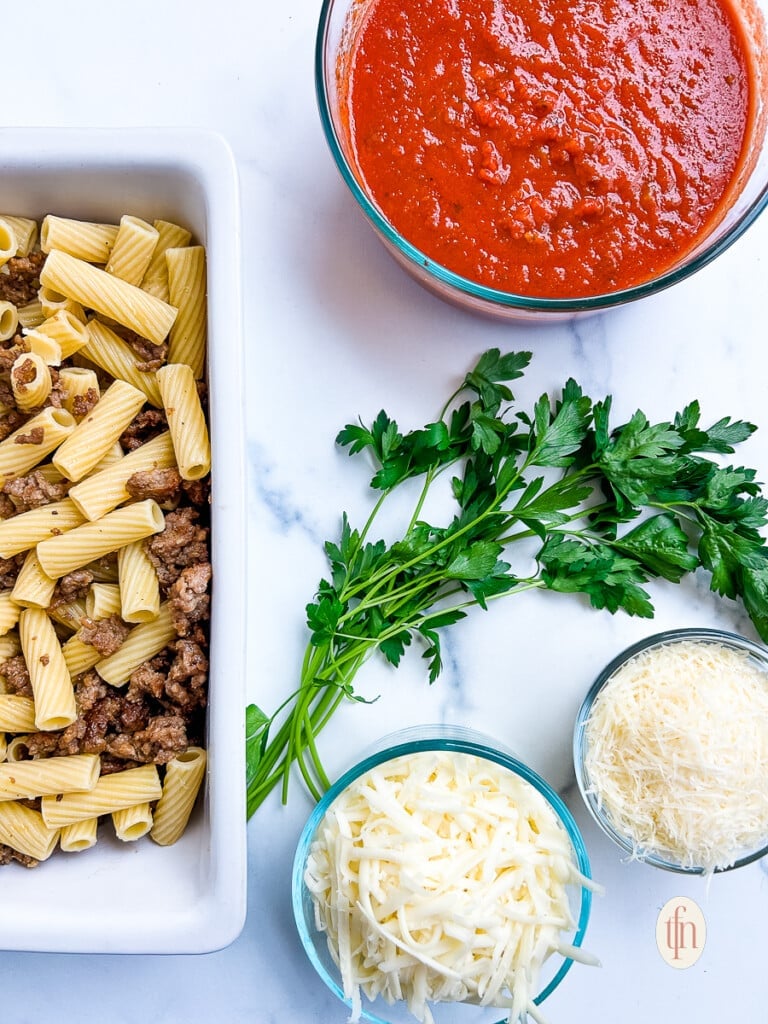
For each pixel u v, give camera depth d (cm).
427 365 55
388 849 48
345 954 49
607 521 54
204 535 49
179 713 49
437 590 54
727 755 50
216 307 46
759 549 52
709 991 55
